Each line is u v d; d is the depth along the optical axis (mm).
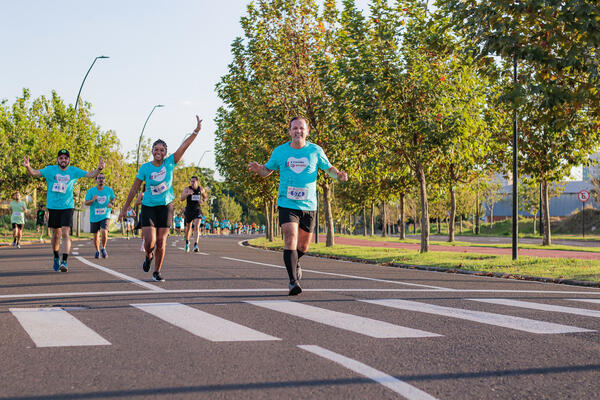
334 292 8000
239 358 4039
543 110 11500
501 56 10867
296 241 7332
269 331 5027
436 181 23922
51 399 3104
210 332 4949
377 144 19328
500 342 4695
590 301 7461
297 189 7375
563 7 10039
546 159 18625
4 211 48062
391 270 13258
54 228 10805
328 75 21297
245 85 25062
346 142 21094
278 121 23234
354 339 4730
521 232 68625
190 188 19109
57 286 8305
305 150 7480
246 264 13398
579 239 45656
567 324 5582
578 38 10391
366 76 17234
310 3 24266
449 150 17219
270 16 24516
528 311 6445
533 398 3201
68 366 3789
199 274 10453
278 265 13195
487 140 18797
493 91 17297
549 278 11227
